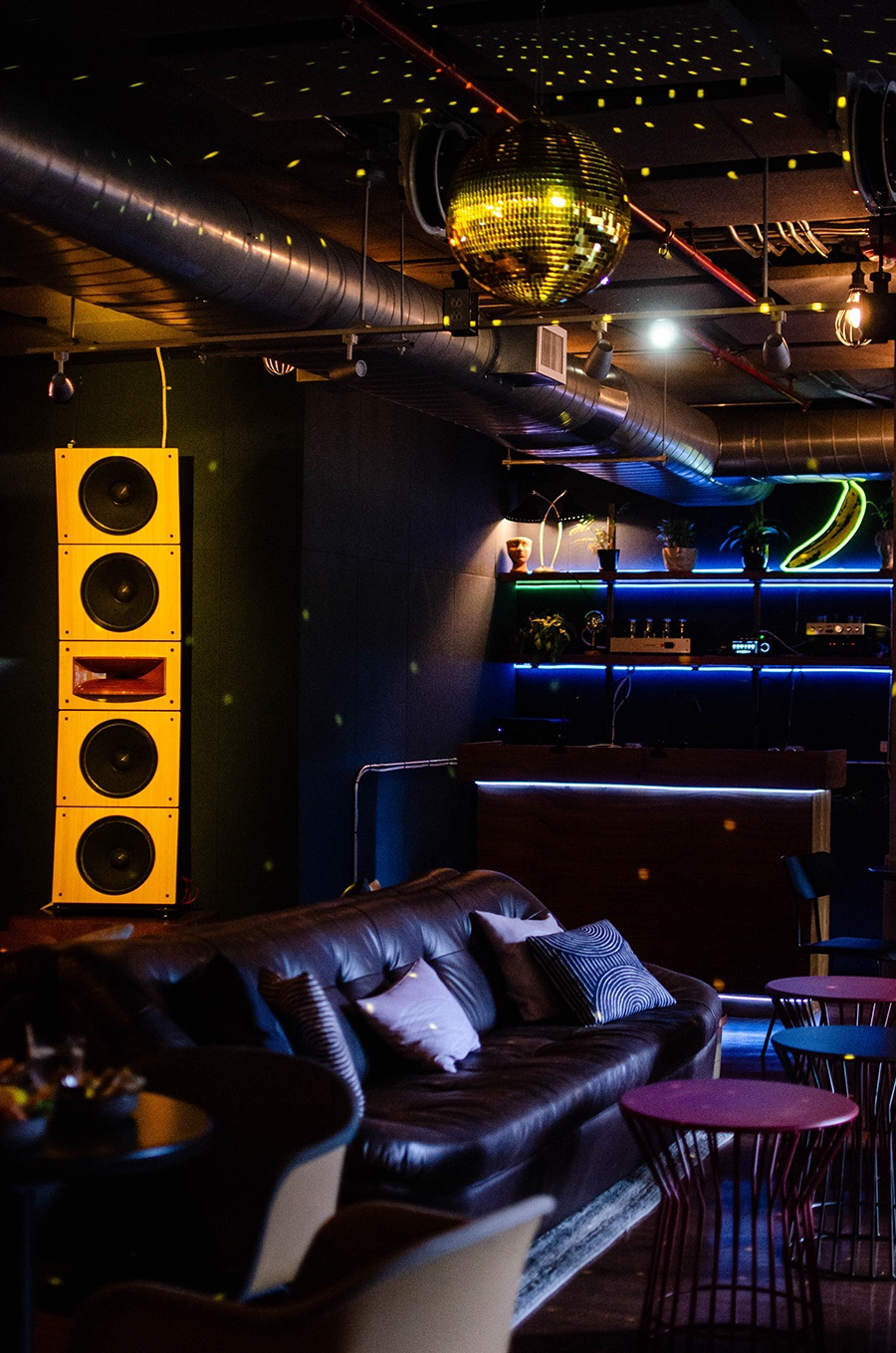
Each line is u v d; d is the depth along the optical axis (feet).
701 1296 12.72
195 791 25.82
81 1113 8.03
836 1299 12.71
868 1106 15.46
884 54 14.94
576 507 32.63
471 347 20.80
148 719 23.85
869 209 17.79
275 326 18.24
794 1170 12.41
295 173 19.38
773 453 30.60
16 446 26.53
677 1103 12.14
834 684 32.99
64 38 15.26
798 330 25.44
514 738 29.99
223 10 14.03
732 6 13.62
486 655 33.17
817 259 22.45
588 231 11.60
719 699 33.78
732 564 34.37
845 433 30.09
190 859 25.79
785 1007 17.65
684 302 23.86
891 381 30.12
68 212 14.23
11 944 23.25
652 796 26.63
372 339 19.25
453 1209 12.20
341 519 26.63
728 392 32.07
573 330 25.63
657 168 18.21
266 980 12.76
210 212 15.81
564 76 15.20
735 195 18.69
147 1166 7.55
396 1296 6.43
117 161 14.46
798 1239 11.90
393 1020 14.67
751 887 26.00
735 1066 21.27
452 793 31.37
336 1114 8.93
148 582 23.84
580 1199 14.83
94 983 12.21
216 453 25.77
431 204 17.48
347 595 26.89
